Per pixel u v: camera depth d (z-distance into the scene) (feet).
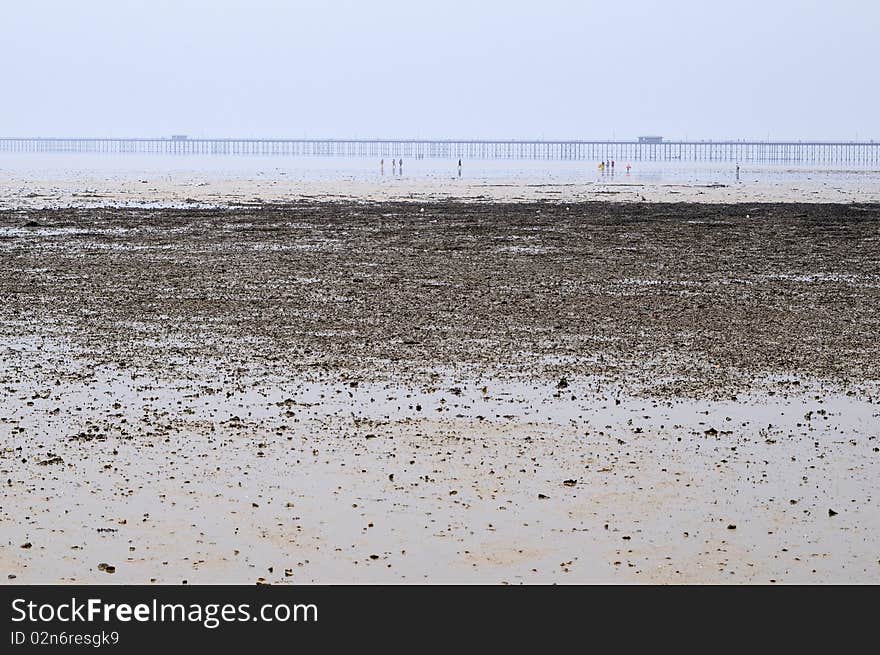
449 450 45.09
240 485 40.55
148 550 34.73
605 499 39.45
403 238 130.00
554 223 154.20
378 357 62.54
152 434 46.83
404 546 35.24
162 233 134.21
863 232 142.31
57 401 52.24
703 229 145.28
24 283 89.71
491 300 82.74
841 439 47.01
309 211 178.09
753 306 80.94
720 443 46.34
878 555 34.86
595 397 53.98
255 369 59.36
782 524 37.27
